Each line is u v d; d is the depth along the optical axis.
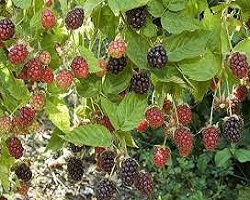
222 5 0.70
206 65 0.64
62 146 0.79
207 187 1.74
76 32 0.75
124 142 0.68
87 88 0.71
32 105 0.70
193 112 1.73
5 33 0.65
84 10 0.63
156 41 0.67
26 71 0.69
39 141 1.90
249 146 1.58
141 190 0.67
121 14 0.66
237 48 0.67
